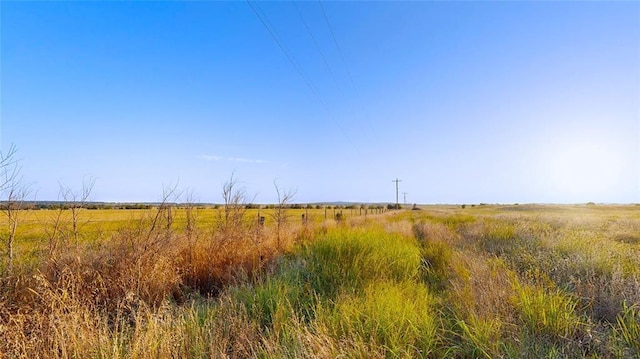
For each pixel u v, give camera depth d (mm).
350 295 3771
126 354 2555
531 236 8805
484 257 6406
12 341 2688
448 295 4121
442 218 21875
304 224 11625
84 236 4496
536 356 2551
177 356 2598
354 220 17203
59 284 3498
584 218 18234
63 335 2697
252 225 6879
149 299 3889
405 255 5797
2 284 3354
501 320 3094
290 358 2504
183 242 5352
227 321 3250
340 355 2402
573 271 4961
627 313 3070
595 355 2543
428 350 2688
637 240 9391
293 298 3879
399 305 3258
